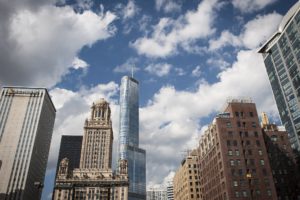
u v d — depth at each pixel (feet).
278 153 457.68
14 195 641.81
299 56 446.60
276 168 443.73
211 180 442.50
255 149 403.95
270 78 536.83
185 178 595.06
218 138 414.82
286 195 422.41
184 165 609.42
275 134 475.31
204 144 488.85
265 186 376.27
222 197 391.24
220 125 418.92
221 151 400.26
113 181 583.17
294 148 454.81
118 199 603.67
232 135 411.75
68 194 592.19
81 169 648.38
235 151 400.06
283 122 489.26
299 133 444.14
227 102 458.91
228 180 378.53
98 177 626.64
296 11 458.50
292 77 465.47
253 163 392.88
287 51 481.05
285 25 490.90
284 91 486.38
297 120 449.89
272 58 529.04
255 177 381.60
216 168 420.77
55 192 595.47
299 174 437.17
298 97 449.48
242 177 380.78
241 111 432.25
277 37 522.47
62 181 586.86
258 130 419.33
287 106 476.95
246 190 371.97
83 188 610.24
